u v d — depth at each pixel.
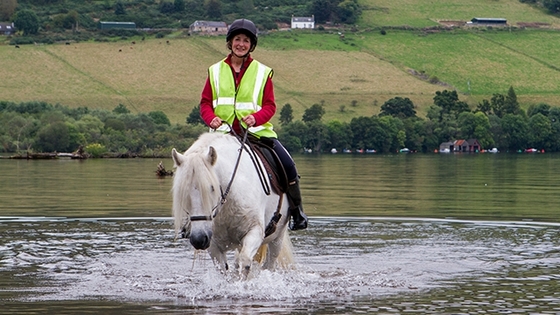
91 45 143.50
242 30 9.37
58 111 96.50
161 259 11.40
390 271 10.44
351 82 137.50
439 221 16.75
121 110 115.75
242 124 9.35
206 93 9.55
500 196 24.44
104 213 18.12
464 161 68.25
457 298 8.73
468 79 144.25
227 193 8.51
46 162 54.75
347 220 16.95
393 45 158.00
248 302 8.51
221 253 9.02
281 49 149.00
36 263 11.04
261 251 9.62
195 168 8.16
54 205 20.25
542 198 23.56
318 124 111.31
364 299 8.69
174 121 116.12
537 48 158.62
